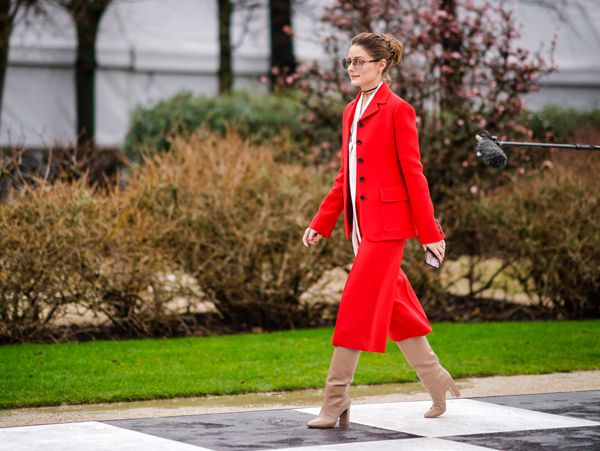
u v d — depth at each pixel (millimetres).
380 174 9633
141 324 17094
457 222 19766
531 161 21062
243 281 17891
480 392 11922
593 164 21062
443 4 20812
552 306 20547
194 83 38219
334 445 8781
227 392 11977
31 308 16203
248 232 17719
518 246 19828
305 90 22094
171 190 17891
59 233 16172
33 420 10336
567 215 19438
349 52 9797
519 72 20484
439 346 15578
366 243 9625
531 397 11297
